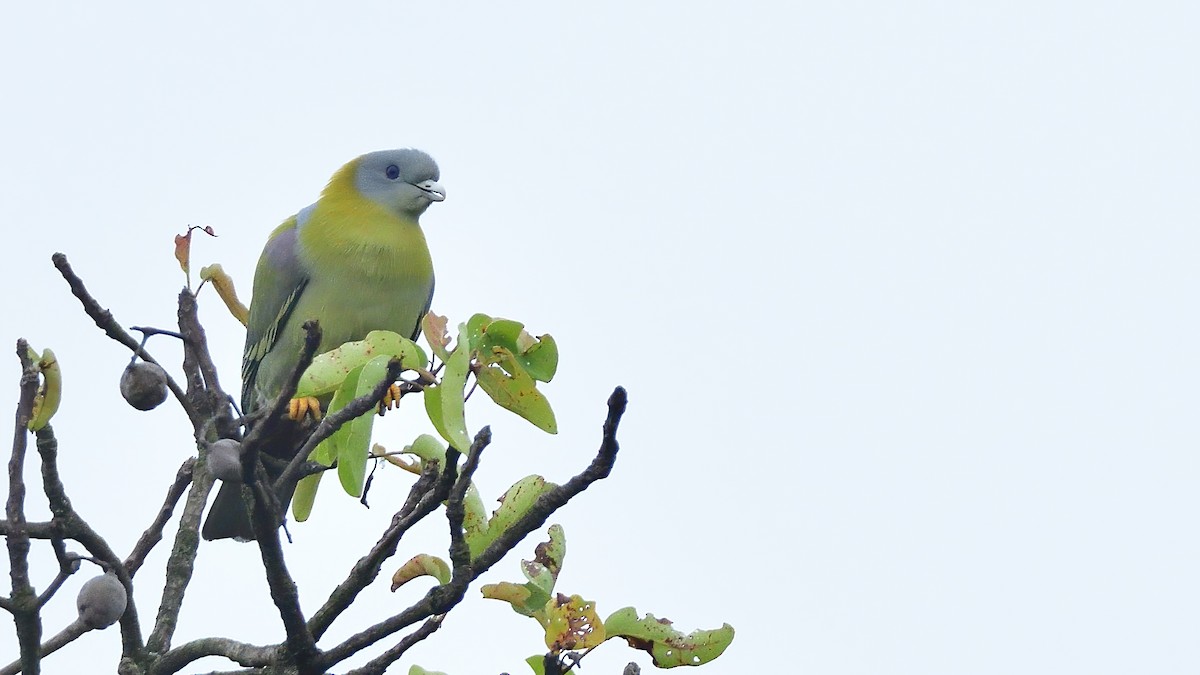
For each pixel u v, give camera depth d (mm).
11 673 9062
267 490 8008
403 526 8203
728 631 8047
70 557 8695
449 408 7418
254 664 8586
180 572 10242
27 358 8453
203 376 10789
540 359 7793
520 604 8031
